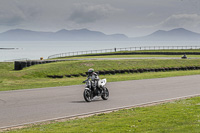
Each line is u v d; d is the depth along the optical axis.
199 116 14.05
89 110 17.42
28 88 29.84
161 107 17.47
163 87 28.86
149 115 14.70
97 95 20.89
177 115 14.51
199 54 101.12
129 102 20.31
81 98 22.19
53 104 19.45
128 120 13.55
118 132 11.09
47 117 15.48
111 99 21.66
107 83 32.62
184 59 72.31
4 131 12.39
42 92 25.50
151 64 63.34
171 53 102.56
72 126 12.72
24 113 16.47
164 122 12.88
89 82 20.55
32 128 12.73
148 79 37.47
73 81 38.34
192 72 52.53
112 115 15.39
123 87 28.89
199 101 19.70
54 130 11.87
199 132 10.80
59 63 62.44
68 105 19.08
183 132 10.85
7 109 17.61
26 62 68.94
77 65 57.94
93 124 12.81
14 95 23.62
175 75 45.41
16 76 47.84
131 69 55.75
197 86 29.66
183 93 24.64
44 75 49.94
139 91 25.98
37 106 18.66
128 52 109.69
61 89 27.67
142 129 11.52
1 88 29.52
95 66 57.78
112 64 60.56
